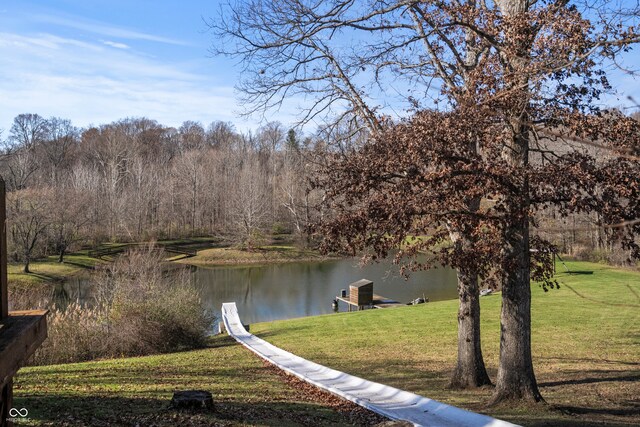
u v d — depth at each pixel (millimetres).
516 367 10953
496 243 10805
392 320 26109
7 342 2459
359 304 33781
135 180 78938
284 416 9562
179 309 22141
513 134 10031
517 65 10016
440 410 10414
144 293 22422
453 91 10977
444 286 42875
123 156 94062
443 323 24656
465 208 10836
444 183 9727
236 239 64812
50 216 50031
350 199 10555
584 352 17594
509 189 9703
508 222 9812
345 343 21391
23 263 48812
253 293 41656
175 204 75812
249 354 19609
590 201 9406
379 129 13141
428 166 9992
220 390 11969
